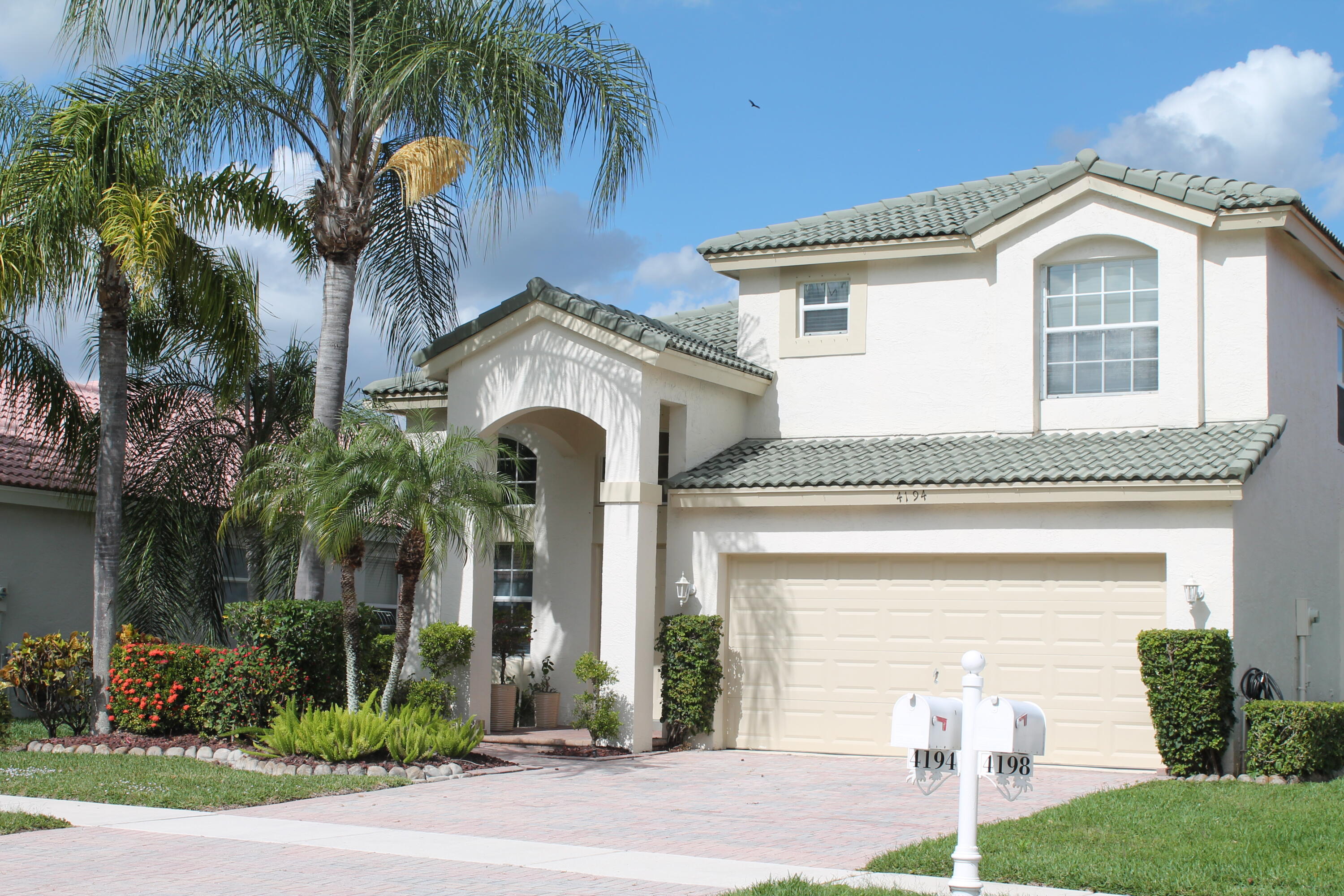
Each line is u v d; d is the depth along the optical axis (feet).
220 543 58.39
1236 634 50.44
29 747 52.29
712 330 74.13
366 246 59.00
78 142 52.08
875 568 58.49
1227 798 41.73
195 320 59.21
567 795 43.47
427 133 59.31
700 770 51.16
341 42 56.39
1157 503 52.01
